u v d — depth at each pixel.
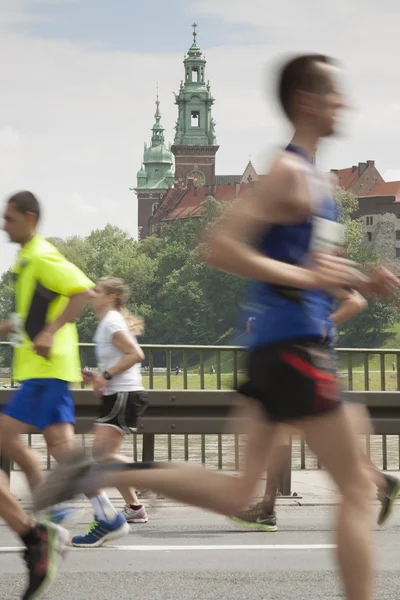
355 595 3.73
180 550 7.49
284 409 3.76
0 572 6.45
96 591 6.00
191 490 3.71
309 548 7.60
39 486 3.72
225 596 5.86
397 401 10.62
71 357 6.84
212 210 179.25
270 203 3.70
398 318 145.25
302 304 3.78
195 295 161.12
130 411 8.48
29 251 6.78
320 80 3.88
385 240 196.62
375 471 6.68
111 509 7.53
